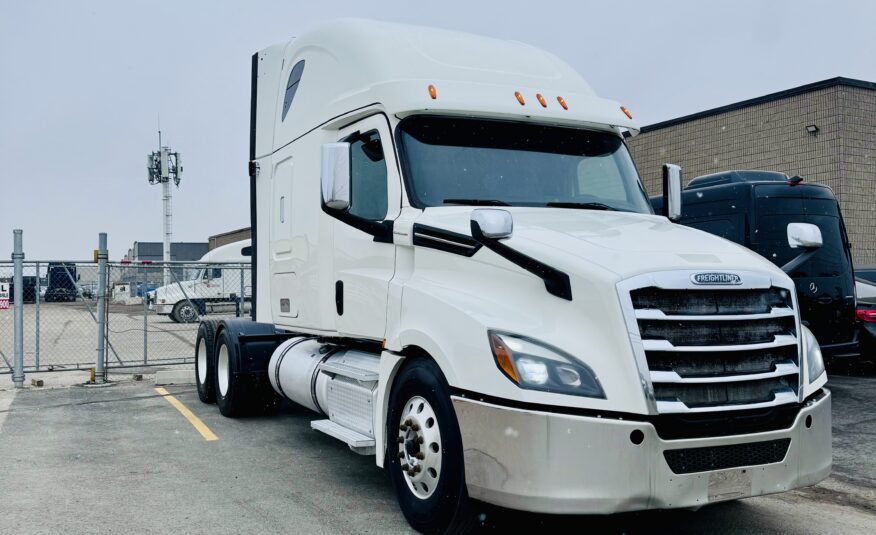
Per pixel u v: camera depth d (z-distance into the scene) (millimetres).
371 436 5391
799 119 18500
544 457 3873
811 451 4273
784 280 4395
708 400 4016
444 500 4406
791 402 4199
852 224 17703
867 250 17828
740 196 10227
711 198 10688
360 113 5781
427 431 4621
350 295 5789
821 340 10172
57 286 12453
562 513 3842
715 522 5062
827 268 10297
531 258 4293
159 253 77062
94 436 7660
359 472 6258
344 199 5172
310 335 7406
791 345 4301
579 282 4109
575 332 4098
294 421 8453
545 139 5730
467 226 4738
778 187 10211
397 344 4957
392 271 5336
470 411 4199
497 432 4039
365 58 5879
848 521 5090
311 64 6773
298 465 6477
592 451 3822
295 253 6906
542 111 5664
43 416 8773
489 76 5895
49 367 12648
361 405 5566
